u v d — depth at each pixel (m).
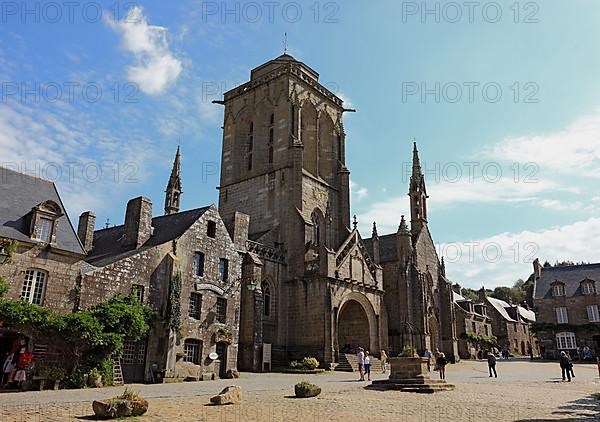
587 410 17.88
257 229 53.38
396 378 26.48
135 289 30.66
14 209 27.55
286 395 21.81
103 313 27.66
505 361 64.81
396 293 56.66
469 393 23.98
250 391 23.48
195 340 33.59
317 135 59.62
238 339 38.00
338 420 14.94
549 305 67.12
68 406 17.12
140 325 28.98
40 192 30.23
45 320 24.80
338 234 57.78
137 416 14.87
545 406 18.95
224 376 34.72
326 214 55.09
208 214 37.09
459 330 77.44
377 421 14.91
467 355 75.56
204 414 15.59
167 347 30.89
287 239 49.53
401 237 57.88
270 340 44.38
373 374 39.38
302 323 45.16
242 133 60.75
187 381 31.14
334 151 61.50
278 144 55.56
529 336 100.81
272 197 53.38
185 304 33.38
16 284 25.55
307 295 45.62
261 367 39.97
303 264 47.34
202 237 36.03
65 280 27.42
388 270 57.94
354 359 44.34
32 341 25.03
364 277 50.31
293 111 55.91
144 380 29.95
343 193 59.31
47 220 27.78
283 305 46.53
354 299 48.22
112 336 27.02
